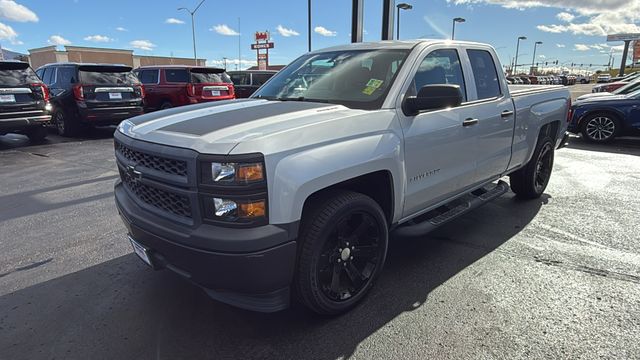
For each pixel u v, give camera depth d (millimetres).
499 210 4953
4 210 5086
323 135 2510
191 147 2285
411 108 3004
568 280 3287
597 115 9508
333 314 2807
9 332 2713
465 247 3928
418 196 3254
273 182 2248
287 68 4062
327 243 2672
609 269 3465
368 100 3031
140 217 2623
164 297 3111
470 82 3811
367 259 2984
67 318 2861
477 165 3879
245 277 2279
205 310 2939
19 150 9141
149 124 2816
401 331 2676
